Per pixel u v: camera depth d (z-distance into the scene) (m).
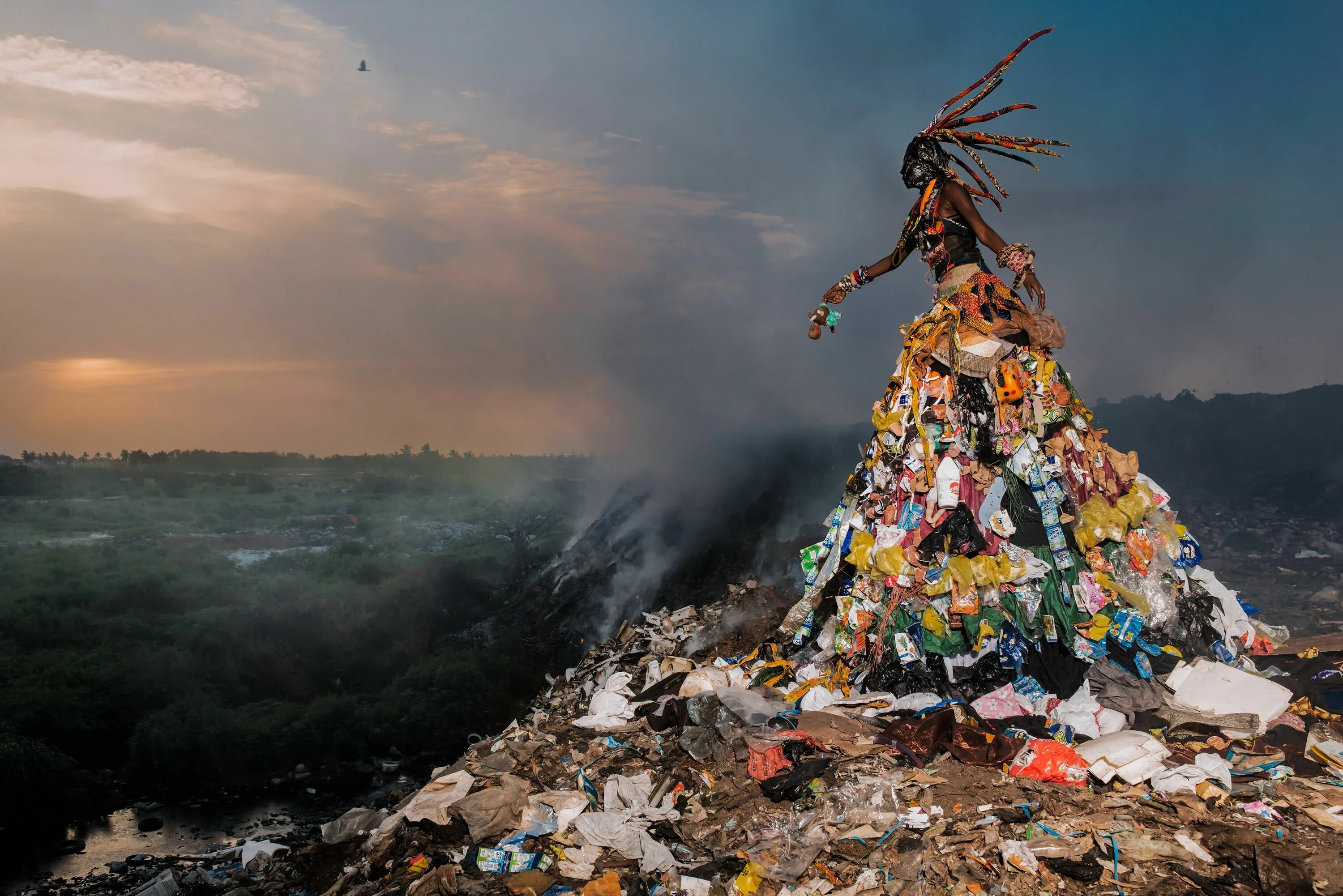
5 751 27.98
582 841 2.99
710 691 3.79
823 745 3.24
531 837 3.04
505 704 40.75
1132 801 2.78
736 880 2.62
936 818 2.75
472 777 3.54
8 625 48.41
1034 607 3.37
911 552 3.49
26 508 128.62
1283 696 3.21
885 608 3.61
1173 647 3.60
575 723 4.05
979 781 2.94
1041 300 3.40
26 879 23.09
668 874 2.73
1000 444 3.42
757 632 5.52
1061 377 3.59
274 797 30.31
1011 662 3.43
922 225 3.81
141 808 28.78
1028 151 3.68
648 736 3.75
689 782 3.23
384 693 40.97
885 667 3.64
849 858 2.63
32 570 67.56
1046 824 2.67
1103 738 3.05
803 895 2.51
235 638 49.16
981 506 3.46
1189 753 3.03
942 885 2.46
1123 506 3.52
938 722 3.19
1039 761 2.96
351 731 35.44
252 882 4.07
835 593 4.17
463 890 2.79
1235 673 3.35
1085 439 3.60
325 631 54.09
